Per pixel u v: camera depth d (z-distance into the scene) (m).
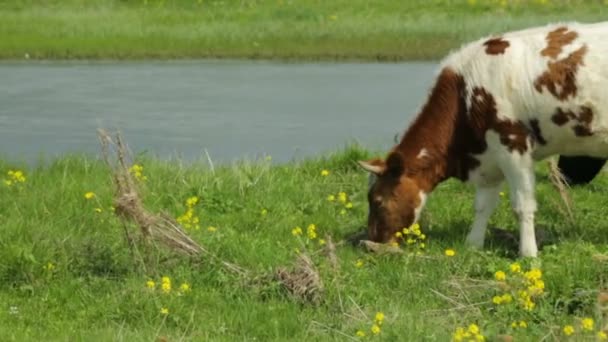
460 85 14.34
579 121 13.95
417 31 31.75
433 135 14.48
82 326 12.21
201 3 34.78
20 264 13.43
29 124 23.33
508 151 14.17
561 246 14.38
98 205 15.71
